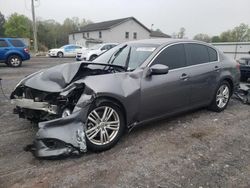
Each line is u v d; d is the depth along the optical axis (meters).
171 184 2.84
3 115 4.97
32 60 21.39
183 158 3.41
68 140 3.15
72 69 3.73
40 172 3.00
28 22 60.09
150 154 3.49
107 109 3.49
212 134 4.24
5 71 12.16
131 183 2.84
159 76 4.04
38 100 3.63
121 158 3.37
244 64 8.98
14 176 2.91
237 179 2.96
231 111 5.57
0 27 69.38
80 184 2.80
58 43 65.44
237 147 3.79
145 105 3.87
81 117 3.22
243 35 60.41
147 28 47.06
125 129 3.81
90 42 43.44
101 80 3.46
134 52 4.40
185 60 4.56
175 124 4.62
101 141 3.50
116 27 44.06
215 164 3.28
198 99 4.82
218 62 5.24
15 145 3.66
